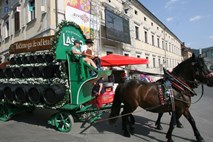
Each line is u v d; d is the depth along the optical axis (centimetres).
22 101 701
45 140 570
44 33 1300
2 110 809
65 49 670
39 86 673
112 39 1753
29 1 1534
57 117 668
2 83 797
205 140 557
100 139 575
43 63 695
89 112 696
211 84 540
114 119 628
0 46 2231
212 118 804
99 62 736
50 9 1242
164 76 579
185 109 546
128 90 588
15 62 790
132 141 557
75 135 613
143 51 2727
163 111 558
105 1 1758
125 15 2086
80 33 742
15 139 581
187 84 563
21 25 1667
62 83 640
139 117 822
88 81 654
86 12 1427
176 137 583
